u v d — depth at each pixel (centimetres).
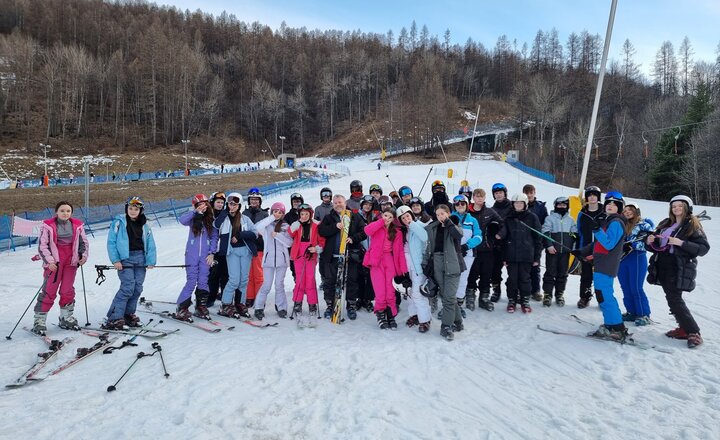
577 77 8150
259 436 315
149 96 7719
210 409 350
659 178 3794
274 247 625
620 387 393
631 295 589
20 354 458
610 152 5456
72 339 503
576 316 611
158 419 332
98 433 312
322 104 9188
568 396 380
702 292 750
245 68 10019
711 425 319
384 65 9950
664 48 8644
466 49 11638
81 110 6919
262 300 623
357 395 380
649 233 534
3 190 3412
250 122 8738
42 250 515
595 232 520
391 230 587
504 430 325
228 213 633
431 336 546
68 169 5366
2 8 9231
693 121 3731
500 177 4075
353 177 4391
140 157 6397
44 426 318
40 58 7850
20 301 721
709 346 478
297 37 12206
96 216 1902
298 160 7512
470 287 668
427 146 6862
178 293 798
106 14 10569
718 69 6369
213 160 7094
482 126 7881
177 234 1686
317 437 314
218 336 534
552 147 5662
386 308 588
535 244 675
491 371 436
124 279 551
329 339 530
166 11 11725
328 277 635
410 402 369
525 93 7219
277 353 478
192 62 8444
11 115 6662
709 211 2138
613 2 836
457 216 577
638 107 6669
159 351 468
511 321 600
